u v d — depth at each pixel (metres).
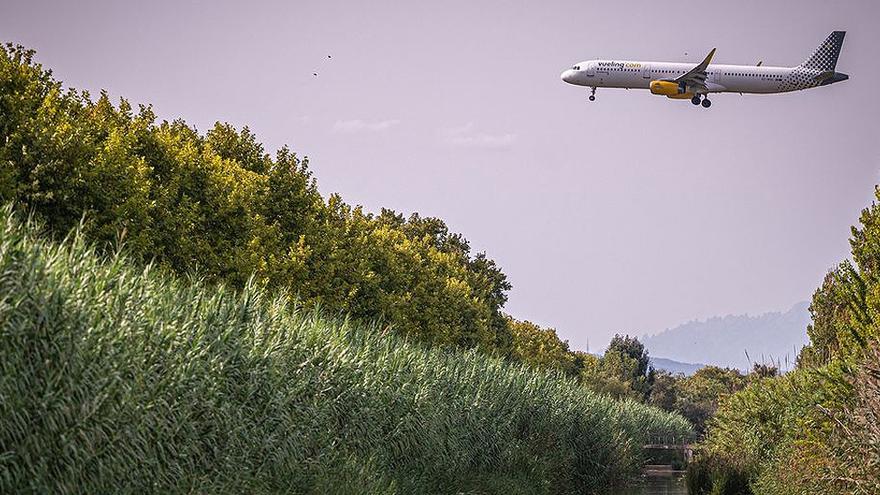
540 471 95.62
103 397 38.19
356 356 65.88
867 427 68.75
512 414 94.50
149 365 43.38
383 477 61.03
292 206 110.75
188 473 45.31
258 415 52.25
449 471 74.69
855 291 92.00
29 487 35.38
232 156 127.62
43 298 37.22
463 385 85.25
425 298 147.12
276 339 56.41
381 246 140.12
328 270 109.75
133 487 40.69
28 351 36.88
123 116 97.94
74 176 69.56
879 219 92.94
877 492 67.38
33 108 72.94
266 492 49.97
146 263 79.12
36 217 67.44
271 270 96.12
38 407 36.12
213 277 87.69
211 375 47.88
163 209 82.88
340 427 64.12
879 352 70.12
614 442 131.25
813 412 91.56
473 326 166.88
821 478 77.62
